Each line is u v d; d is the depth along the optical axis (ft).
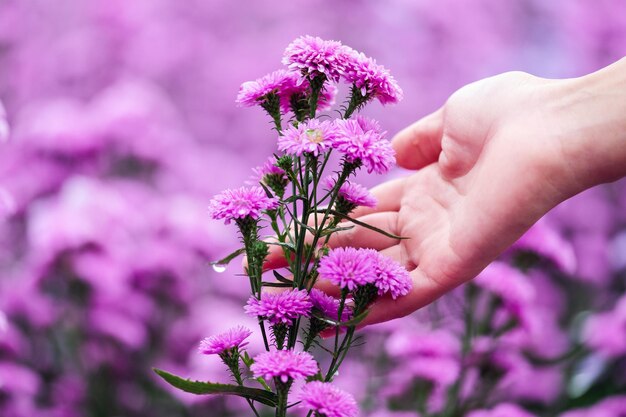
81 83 9.18
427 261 2.82
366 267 2.54
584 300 6.96
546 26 9.96
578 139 2.71
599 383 5.02
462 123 2.90
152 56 9.25
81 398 4.73
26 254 5.60
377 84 2.57
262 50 9.41
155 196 5.70
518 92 2.85
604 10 8.67
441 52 9.36
